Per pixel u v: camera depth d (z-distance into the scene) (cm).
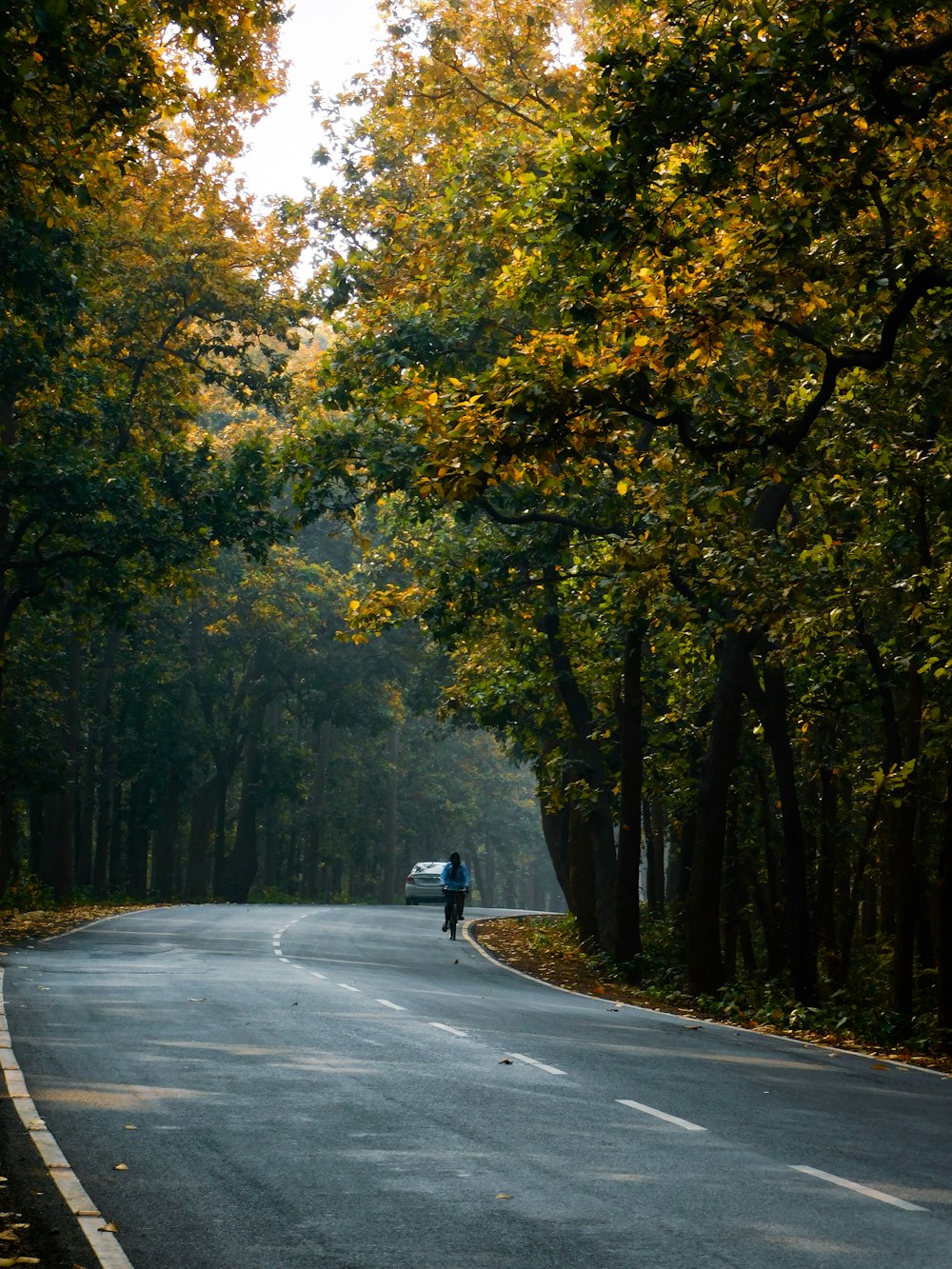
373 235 3506
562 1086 1410
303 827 9788
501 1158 1071
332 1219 892
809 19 1517
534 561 3325
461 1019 1986
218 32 1989
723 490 2095
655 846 5319
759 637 2886
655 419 1906
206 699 7869
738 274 1888
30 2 1662
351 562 8625
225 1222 883
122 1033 1680
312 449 3206
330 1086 1362
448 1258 811
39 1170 1004
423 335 3017
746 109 1573
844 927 3528
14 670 5350
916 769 2597
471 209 2903
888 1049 2202
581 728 3803
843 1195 973
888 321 1839
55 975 2353
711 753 2919
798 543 2392
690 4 1683
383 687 8369
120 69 1891
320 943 3562
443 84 3288
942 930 2400
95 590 4425
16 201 1991
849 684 3192
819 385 2222
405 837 11406
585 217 1711
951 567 2183
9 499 3972
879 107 1603
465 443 1809
